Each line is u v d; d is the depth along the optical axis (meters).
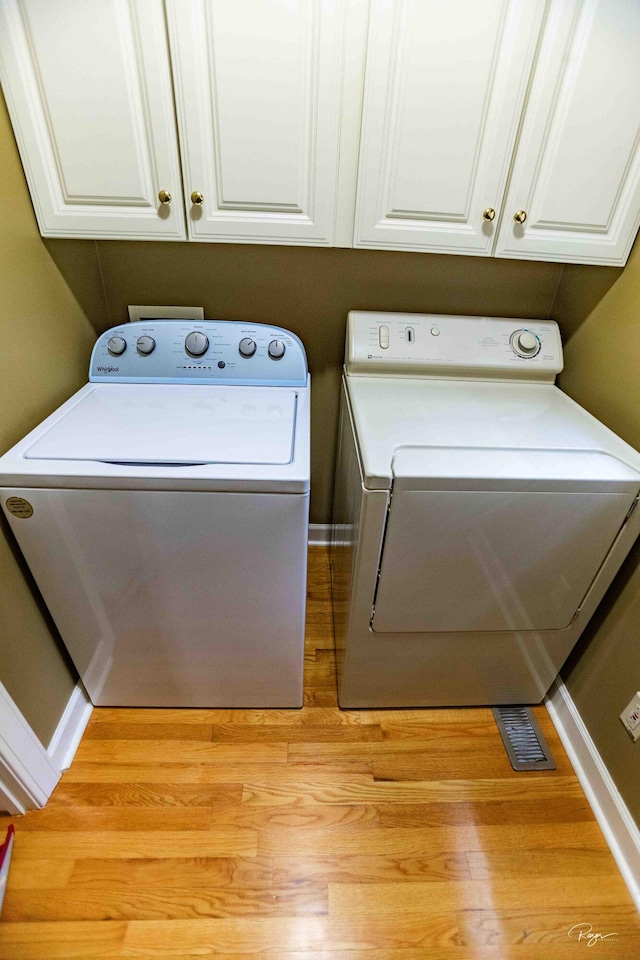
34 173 1.10
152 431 1.17
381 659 1.36
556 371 1.50
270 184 1.14
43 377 1.24
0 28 0.95
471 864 1.18
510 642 1.34
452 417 1.28
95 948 1.03
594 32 0.99
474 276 1.55
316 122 1.07
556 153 1.12
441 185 1.16
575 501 1.08
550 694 1.54
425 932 1.07
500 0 0.96
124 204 1.15
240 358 1.43
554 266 1.54
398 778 1.34
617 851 1.20
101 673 1.37
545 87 1.05
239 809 1.26
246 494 1.04
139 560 1.13
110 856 1.16
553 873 1.17
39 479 1.01
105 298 1.55
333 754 1.39
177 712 1.47
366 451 1.10
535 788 1.33
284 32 0.98
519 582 1.21
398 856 1.18
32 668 1.21
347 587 1.35
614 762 1.24
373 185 1.15
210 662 1.35
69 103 1.03
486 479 1.04
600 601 1.29
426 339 1.48
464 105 1.07
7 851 1.15
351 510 1.29
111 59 0.99
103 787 1.29
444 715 1.51
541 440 1.19
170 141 1.08
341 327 1.63
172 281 1.53
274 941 1.05
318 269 1.53
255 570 1.16
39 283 1.20
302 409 1.32
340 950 1.04
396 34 0.99
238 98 1.04
